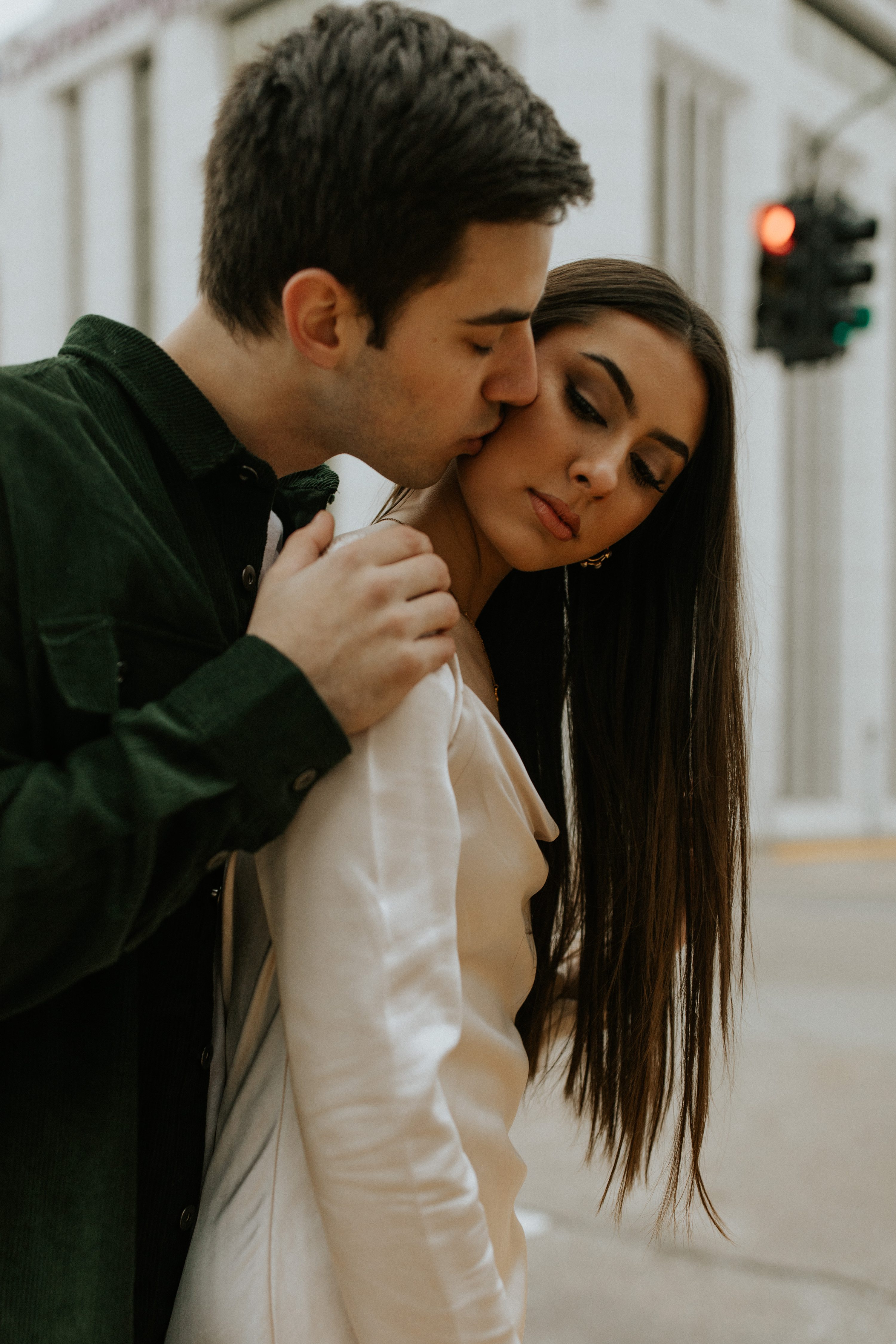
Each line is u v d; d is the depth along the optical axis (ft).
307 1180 3.24
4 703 2.70
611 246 49.14
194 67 61.87
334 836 3.00
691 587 4.50
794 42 63.93
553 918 4.58
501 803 3.42
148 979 3.18
